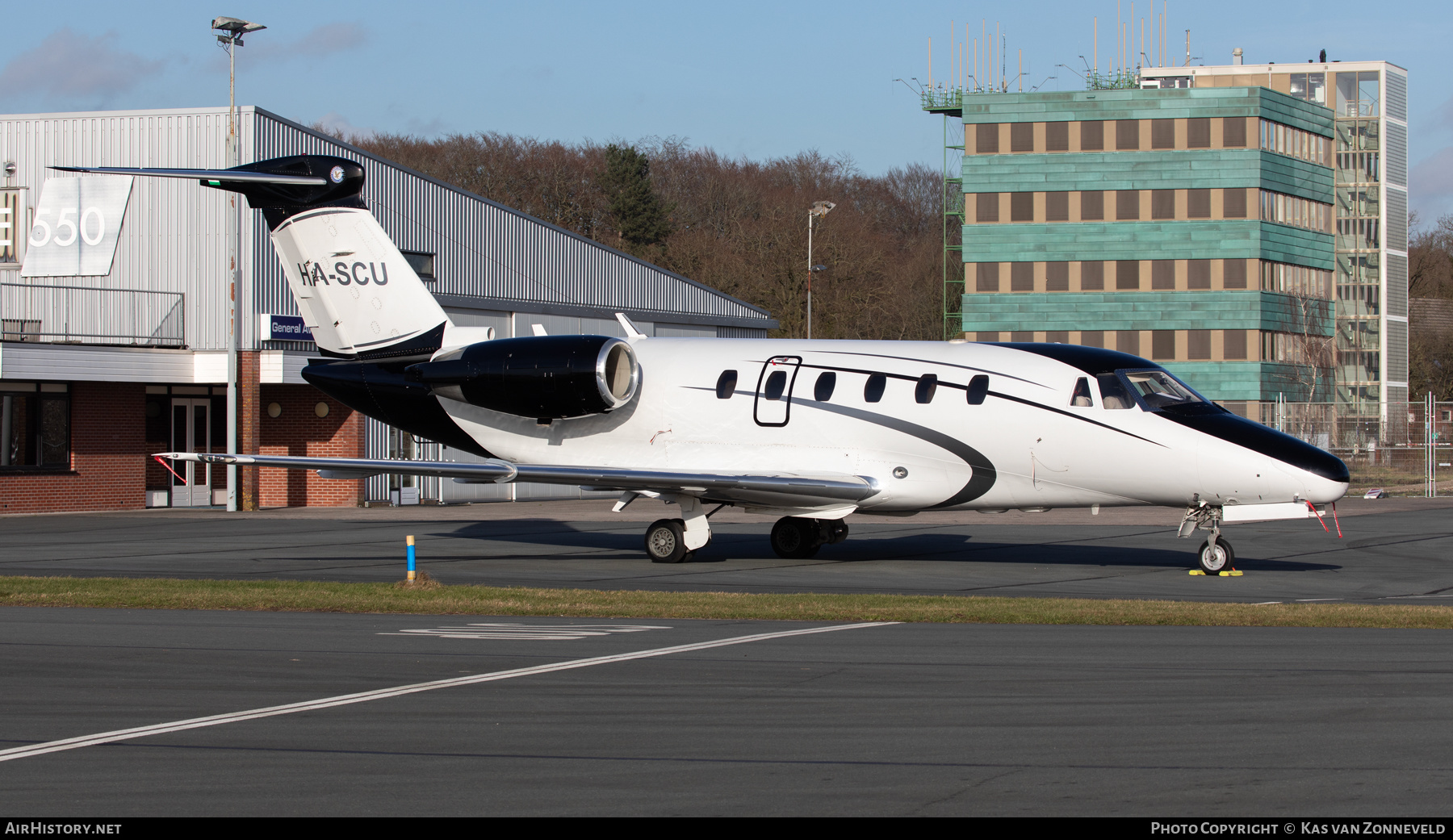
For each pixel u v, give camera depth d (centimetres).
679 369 5194
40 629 3159
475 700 2300
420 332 5453
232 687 2427
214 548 5700
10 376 7462
